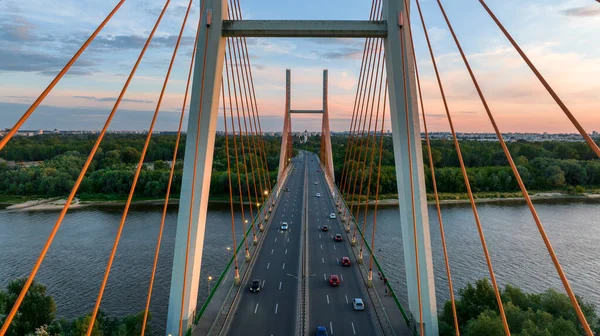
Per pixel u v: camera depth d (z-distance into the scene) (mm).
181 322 21250
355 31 23344
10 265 42812
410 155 22000
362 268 34688
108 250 47625
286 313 25422
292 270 34094
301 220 55938
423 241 22062
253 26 23016
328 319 24688
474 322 23938
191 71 21797
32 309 27188
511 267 43062
